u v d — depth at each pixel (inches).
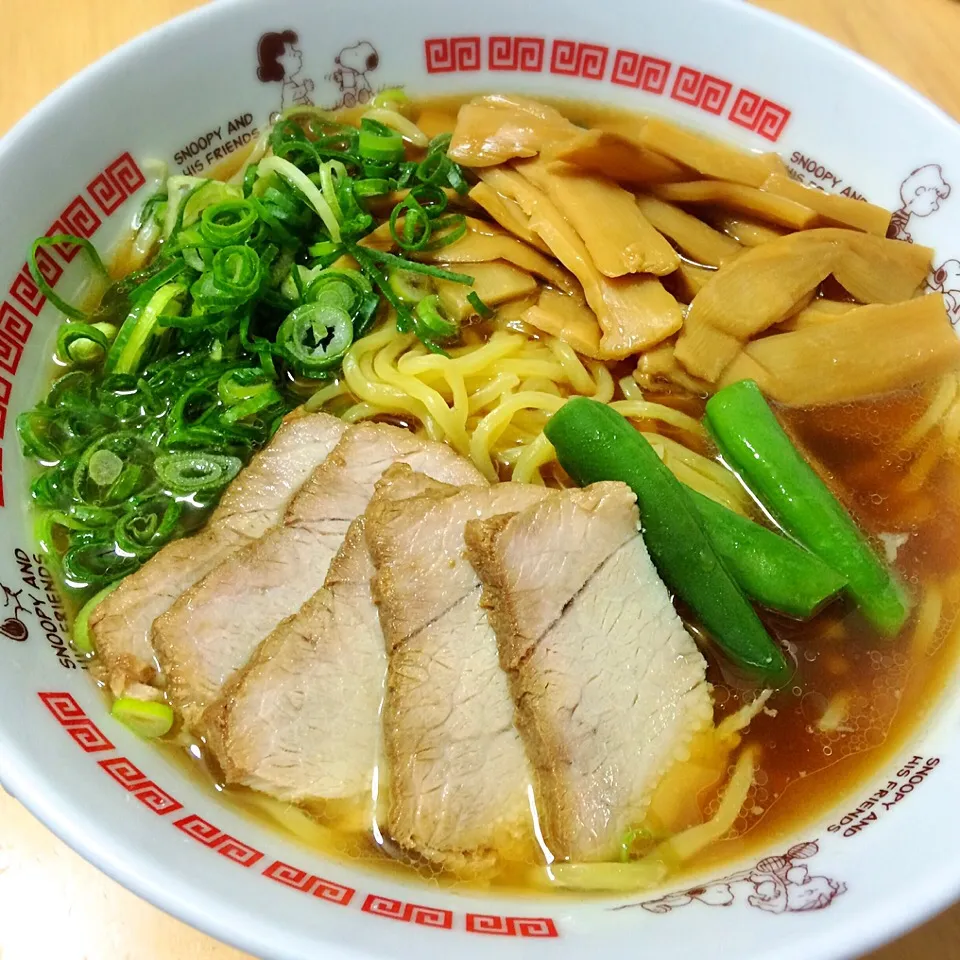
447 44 10.2
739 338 9.0
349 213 9.6
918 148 9.3
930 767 7.2
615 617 7.7
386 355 9.3
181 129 9.6
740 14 9.7
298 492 8.2
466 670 7.5
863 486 8.7
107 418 8.7
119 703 7.3
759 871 6.8
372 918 6.2
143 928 7.2
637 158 9.3
